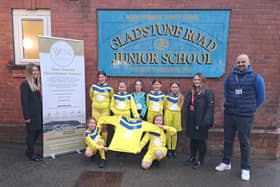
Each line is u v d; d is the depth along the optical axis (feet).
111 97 15.78
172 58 16.07
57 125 15.24
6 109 17.01
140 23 15.88
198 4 15.46
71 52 15.28
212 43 15.71
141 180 12.79
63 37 16.34
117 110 15.33
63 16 16.15
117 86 16.65
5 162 14.52
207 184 12.59
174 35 15.84
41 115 14.76
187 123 14.19
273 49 15.49
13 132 16.99
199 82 13.53
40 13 16.39
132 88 16.60
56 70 14.85
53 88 14.87
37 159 14.74
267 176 13.61
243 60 12.46
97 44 16.30
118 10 15.85
